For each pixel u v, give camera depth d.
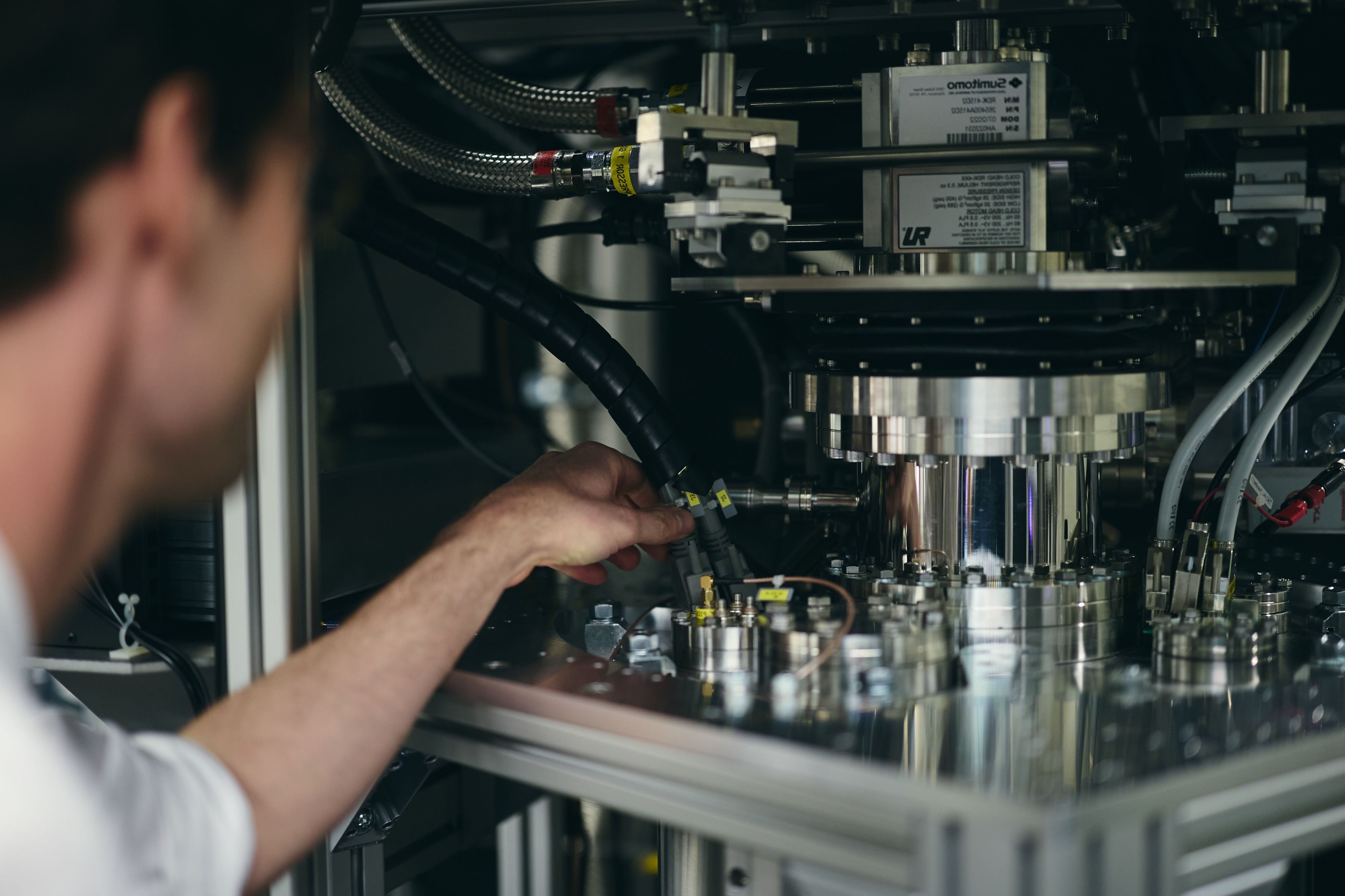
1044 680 0.78
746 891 0.80
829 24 1.29
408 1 1.25
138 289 0.47
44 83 0.41
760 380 1.41
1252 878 0.78
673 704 0.71
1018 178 0.90
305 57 0.72
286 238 0.51
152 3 0.43
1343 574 1.09
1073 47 1.20
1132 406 0.86
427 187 1.53
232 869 0.59
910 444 0.86
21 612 0.46
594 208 1.46
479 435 1.57
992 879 0.53
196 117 0.45
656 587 1.20
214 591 0.90
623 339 1.46
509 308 1.01
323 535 1.14
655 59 1.46
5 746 0.45
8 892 0.45
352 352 1.46
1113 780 0.56
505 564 0.77
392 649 0.70
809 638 0.77
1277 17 0.84
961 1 1.24
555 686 0.76
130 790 0.55
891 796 0.56
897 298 0.86
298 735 0.66
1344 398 1.10
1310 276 1.12
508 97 1.24
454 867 1.60
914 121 0.93
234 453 0.54
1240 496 0.87
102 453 0.48
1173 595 0.88
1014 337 0.87
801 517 1.07
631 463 0.96
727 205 0.79
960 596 0.87
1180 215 1.16
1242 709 0.71
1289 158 0.82
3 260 0.43
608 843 1.49
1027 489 0.89
